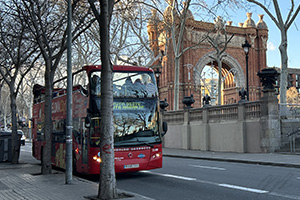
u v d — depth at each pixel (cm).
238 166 1557
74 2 1548
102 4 838
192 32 5738
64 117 1503
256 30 6638
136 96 1258
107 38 836
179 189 981
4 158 2030
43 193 898
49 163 1373
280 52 2638
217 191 923
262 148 2111
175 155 2270
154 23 3150
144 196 843
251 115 2227
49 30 1825
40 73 4316
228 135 2370
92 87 1202
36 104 2044
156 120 1278
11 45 1956
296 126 2164
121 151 1193
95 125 1188
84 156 1244
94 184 1062
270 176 1184
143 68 1295
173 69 5878
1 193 912
